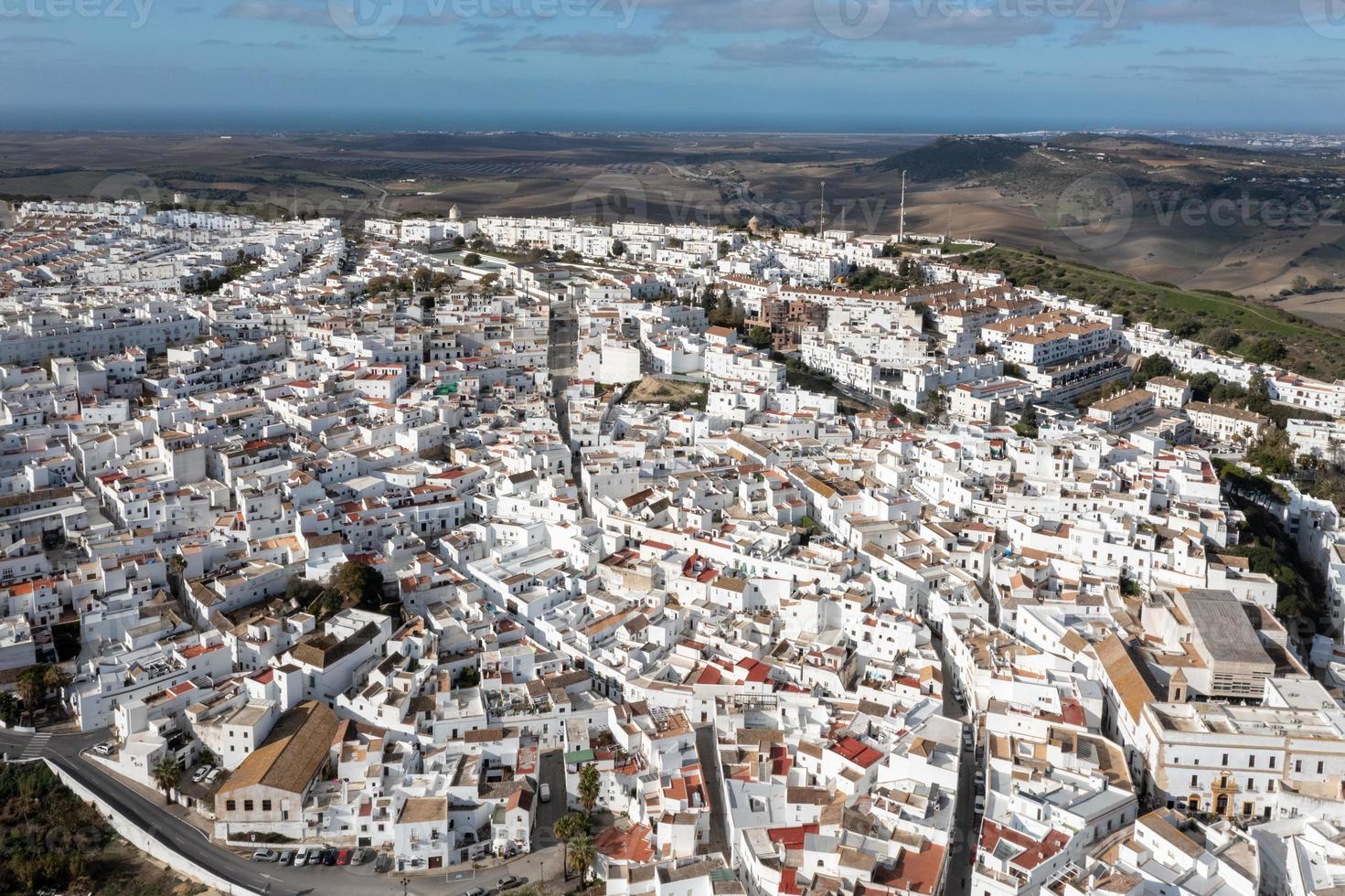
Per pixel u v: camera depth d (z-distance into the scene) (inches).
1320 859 7662.4
